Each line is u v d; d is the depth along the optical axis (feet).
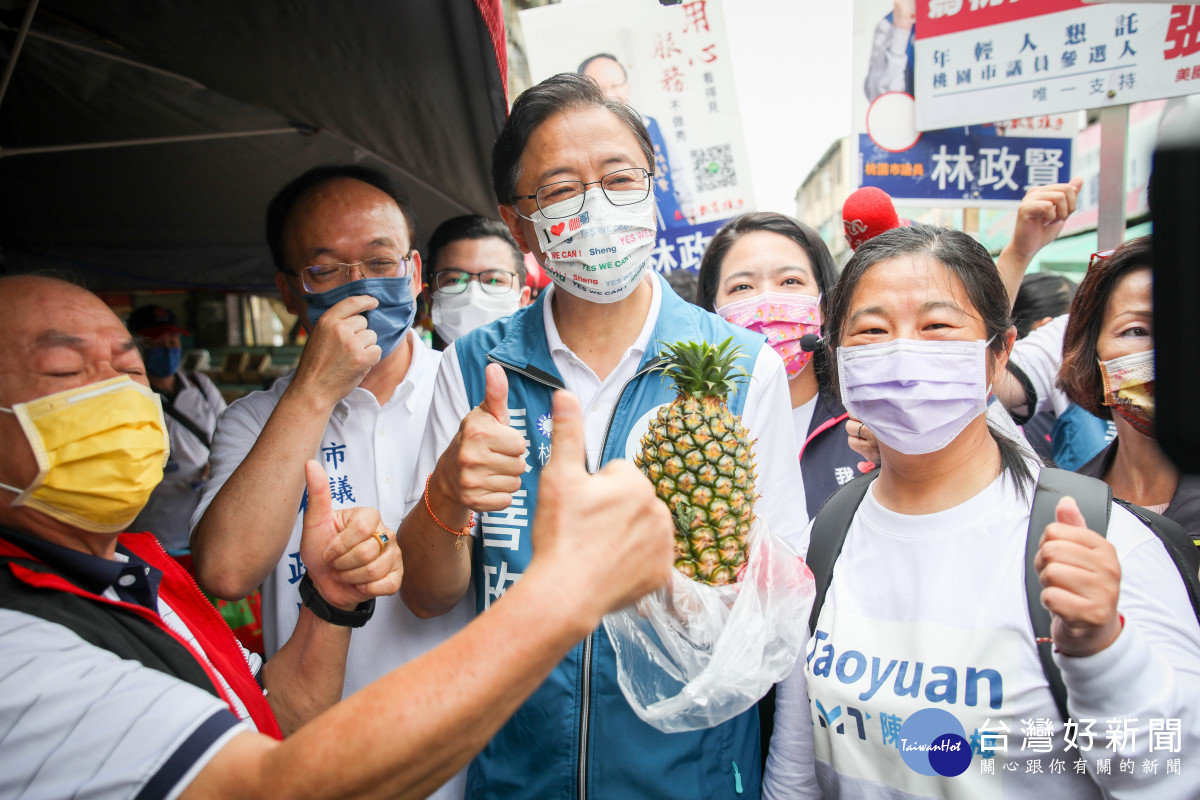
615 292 6.52
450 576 6.39
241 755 3.39
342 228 7.41
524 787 6.14
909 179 13.38
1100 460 8.63
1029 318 14.55
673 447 5.11
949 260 5.79
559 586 3.04
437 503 5.92
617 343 6.88
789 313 10.00
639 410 6.54
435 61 10.18
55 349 4.41
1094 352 8.00
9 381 4.36
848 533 6.38
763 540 5.53
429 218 16.66
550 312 7.08
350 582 5.29
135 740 3.44
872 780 5.52
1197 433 1.98
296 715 5.63
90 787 3.37
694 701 4.76
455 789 7.07
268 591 7.91
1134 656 4.44
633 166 6.39
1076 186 9.11
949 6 12.21
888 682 5.50
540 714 6.11
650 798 5.91
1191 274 2.00
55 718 3.50
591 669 6.01
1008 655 5.17
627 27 14.51
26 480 4.36
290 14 9.74
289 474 6.67
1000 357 6.04
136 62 11.18
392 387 8.40
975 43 12.11
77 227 17.12
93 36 10.54
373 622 7.43
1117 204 11.46
